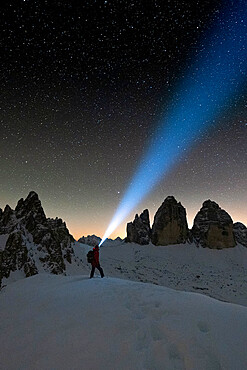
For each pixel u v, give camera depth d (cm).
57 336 495
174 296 686
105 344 432
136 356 390
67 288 919
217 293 3672
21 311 750
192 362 367
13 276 2489
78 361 389
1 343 533
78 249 5072
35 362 412
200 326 475
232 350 394
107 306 633
